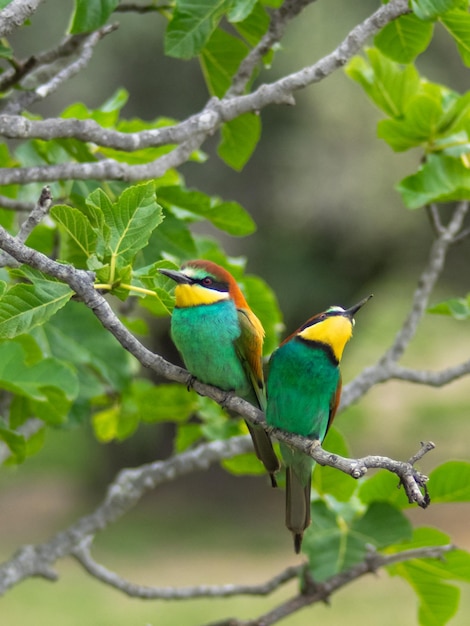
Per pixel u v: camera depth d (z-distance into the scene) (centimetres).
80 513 3506
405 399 3909
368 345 3822
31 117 943
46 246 970
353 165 2670
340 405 930
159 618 2334
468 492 833
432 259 969
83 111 916
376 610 2328
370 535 831
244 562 2934
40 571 878
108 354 934
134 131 978
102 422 1059
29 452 971
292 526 771
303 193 2714
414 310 960
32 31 2272
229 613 2378
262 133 2727
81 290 612
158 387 982
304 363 776
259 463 941
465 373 935
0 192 987
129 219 648
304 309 3066
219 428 978
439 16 784
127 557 2989
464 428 3681
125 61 2570
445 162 940
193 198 871
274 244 2933
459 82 2569
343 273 3006
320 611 2338
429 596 872
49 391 838
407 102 977
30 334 904
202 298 806
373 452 3616
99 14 754
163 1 892
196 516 3522
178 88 2652
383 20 818
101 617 2339
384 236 2784
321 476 852
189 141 837
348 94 2592
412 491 541
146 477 919
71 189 879
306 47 2423
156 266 672
